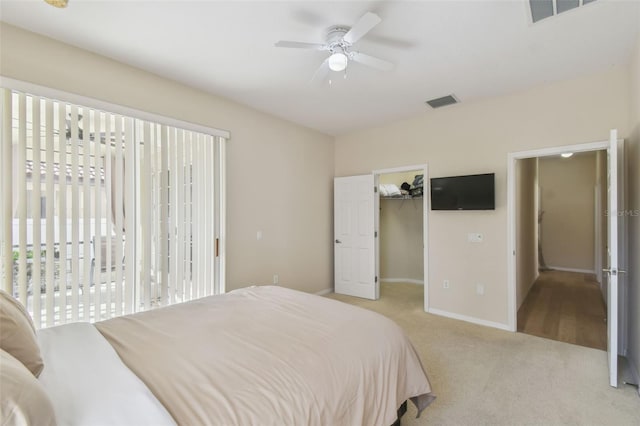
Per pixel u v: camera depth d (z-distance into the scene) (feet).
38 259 7.22
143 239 9.09
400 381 5.18
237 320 5.82
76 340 4.73
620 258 9.04
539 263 22.66
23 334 3.58
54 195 7.50
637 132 7.72
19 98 7.04
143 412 3.00
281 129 13.48
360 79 9.71
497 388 7.22
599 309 13.15
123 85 8.63
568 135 9.82
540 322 11.65
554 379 7.60
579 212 21.91
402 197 18.33
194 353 4.46
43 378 3.56
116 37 7.37
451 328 11.07
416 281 18.60
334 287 16.19
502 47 7.84
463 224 12.02
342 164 16.20
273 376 3.90
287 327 5.46
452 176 12.22
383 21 6.77
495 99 11.24
